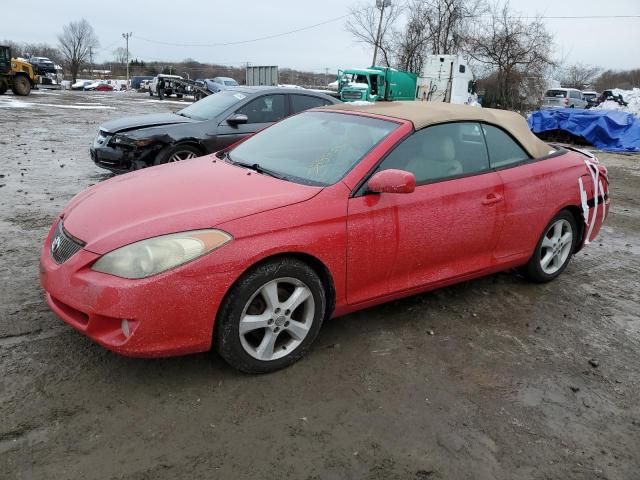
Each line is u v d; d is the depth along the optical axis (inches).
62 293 107.9
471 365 131.4
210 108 315.9
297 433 102.5
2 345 123.9
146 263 103.0
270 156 153.5
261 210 115.0
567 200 177.2
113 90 2399.1
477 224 151.3
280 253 115.1
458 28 1357.0
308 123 165.8
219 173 141.2
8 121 616.7
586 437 108.4
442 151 148.3
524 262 174.7
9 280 159.8
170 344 106.5
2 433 96.3
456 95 1090.1
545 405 117.7
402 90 1100.5
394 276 138.9
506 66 1249.4
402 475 94.3
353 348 134.6
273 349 120.5
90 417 102.3
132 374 116.6
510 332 150.3
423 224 138.5
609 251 237.9
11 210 238.4
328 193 124.9
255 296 114.3
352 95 1036.5
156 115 322.3
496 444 104.0
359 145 140.9
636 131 694.5
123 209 117.2
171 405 107.6
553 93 1422.2
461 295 172.7
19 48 4010.8
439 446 102.2
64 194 276.5
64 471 89.3
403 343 139.0
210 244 106.7
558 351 142.2
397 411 111.4
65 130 568.7
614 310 171.5
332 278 125.1
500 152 163.0
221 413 106.5
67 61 3235.7
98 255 105.3
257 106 315.0
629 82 2940.5
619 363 138.6
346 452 98.7
